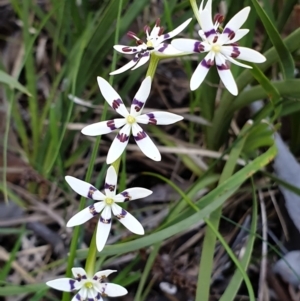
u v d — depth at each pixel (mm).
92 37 156
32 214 162
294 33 127
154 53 90
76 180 86
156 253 135
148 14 203
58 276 148
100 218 87
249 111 183
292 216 147
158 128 184
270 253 153
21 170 167
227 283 150
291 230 152
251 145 151
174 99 198
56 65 202
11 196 158
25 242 158
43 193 166
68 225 86
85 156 185
